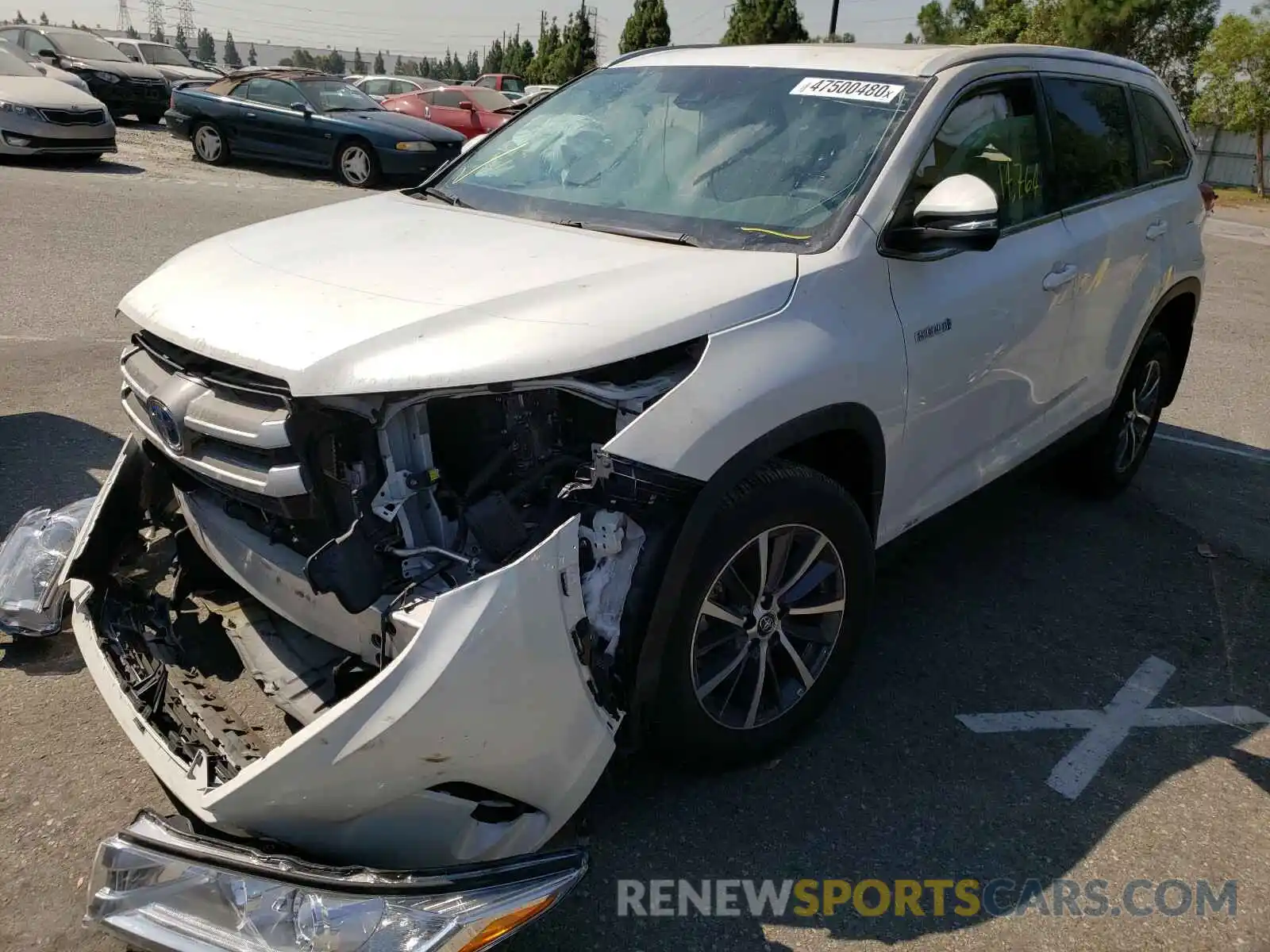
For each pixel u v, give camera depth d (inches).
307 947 73.8
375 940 73.9
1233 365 318.3
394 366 86.1
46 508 153.2
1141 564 179.5
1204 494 212.4
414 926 74.5
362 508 88.7
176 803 89.9
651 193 127.4
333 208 135.3
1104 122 170.1
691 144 132.3
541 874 79.7
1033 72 151.2
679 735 105.1
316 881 75.7
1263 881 108.1
